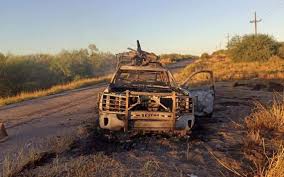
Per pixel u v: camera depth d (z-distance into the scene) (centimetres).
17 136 901
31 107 1627
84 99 1869
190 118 764
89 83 3434
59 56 5256
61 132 905
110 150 686
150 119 750
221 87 1952
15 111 1503
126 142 734
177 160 620
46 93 2491
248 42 4762
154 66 986
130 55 1022
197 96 973
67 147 711
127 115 741
